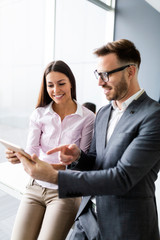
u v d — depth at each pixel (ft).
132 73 3.06
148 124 2.71
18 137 16.76
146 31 11.62
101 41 13.05
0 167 6.55
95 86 13.20
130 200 2.93
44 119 4.61
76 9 11.71
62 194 2.71
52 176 2.72
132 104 3.07
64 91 4.35
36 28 19.65
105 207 3.08
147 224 2.93
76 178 2.67
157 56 11.37
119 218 2.96
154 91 11.73
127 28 12.41
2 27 23.57
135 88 3.16
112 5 12.68
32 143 4.68
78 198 4.52
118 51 2.93
